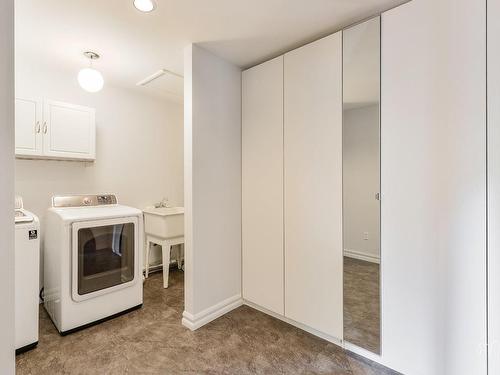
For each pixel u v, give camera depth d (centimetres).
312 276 192
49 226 223
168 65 237
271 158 216
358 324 171
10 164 65
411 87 147
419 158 145
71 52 213
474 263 129
